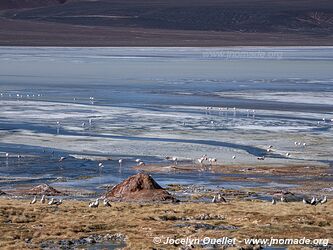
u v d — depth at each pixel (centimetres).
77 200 12025
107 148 18075
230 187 13850
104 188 13662
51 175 15000
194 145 18425
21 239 8375
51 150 17762
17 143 18650
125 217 9806
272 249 7931
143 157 17088
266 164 16300
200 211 10350
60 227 9038
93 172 15350
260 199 12344
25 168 15700
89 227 9056
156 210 10412
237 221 9581
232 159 16812
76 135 19838
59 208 10512
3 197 12250
